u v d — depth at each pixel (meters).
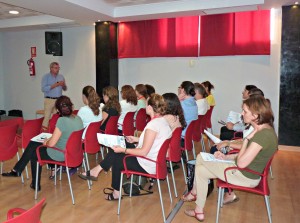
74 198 3.28
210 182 3.39
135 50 7.12
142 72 7.35
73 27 8.03
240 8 5.71
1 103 9.34
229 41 6.26
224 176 2.50
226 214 2.96
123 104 4.80
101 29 7.05
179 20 6.64
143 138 2.90
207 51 6.48
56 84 6.48
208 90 5.71
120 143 2.89
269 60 6.14
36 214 1.30
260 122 2.38
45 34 7.89
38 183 3.44
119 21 7.03
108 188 3.47
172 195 3.41
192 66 6.83
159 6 6.05
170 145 3.17
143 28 6.97
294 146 5.49
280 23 5.96
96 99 4.04
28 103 9.03
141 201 3.23
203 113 4.80
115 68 7.37
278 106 6.03
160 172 2.73
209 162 2.65
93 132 3.66
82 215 2.88
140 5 6.21
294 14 5.31
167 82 7.14
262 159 2.38
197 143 5.96
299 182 3.88
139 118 4.87
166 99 3.21
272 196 3.43
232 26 6.20
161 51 6.88
